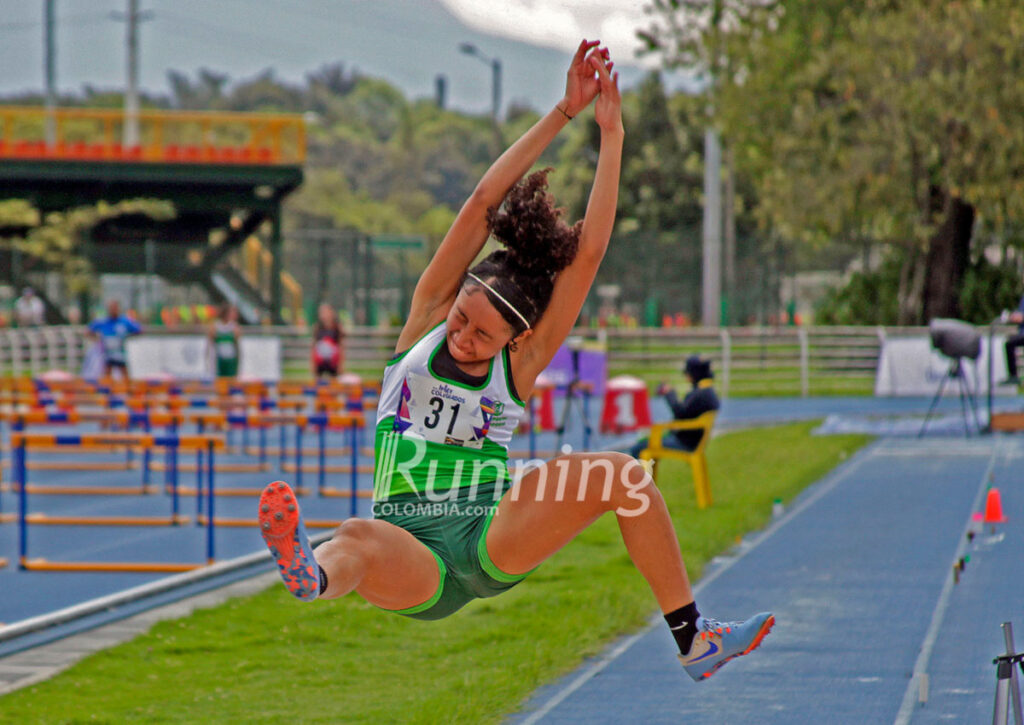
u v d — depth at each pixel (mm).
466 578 7367
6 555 22297
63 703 12961
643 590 18266
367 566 6820
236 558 21859
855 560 20453
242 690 13469
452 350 7434
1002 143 46469
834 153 56125
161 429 39406
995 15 46469
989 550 20938
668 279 79188
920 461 33781
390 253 91875
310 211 185125
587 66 7867
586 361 55281
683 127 132000
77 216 75562
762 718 12227
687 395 26438
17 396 33344
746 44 58188
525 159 7871
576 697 13172
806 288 76875
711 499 26328
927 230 49281
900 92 48688
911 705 12492
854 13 54625
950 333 38688
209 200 71750
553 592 18375
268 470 35031
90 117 73188
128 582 19984
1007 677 8711
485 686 13203
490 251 7801
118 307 48594
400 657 14922
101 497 29938
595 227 7645
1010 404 46531
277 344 59125
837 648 14875
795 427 44531
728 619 16391
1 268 67938
